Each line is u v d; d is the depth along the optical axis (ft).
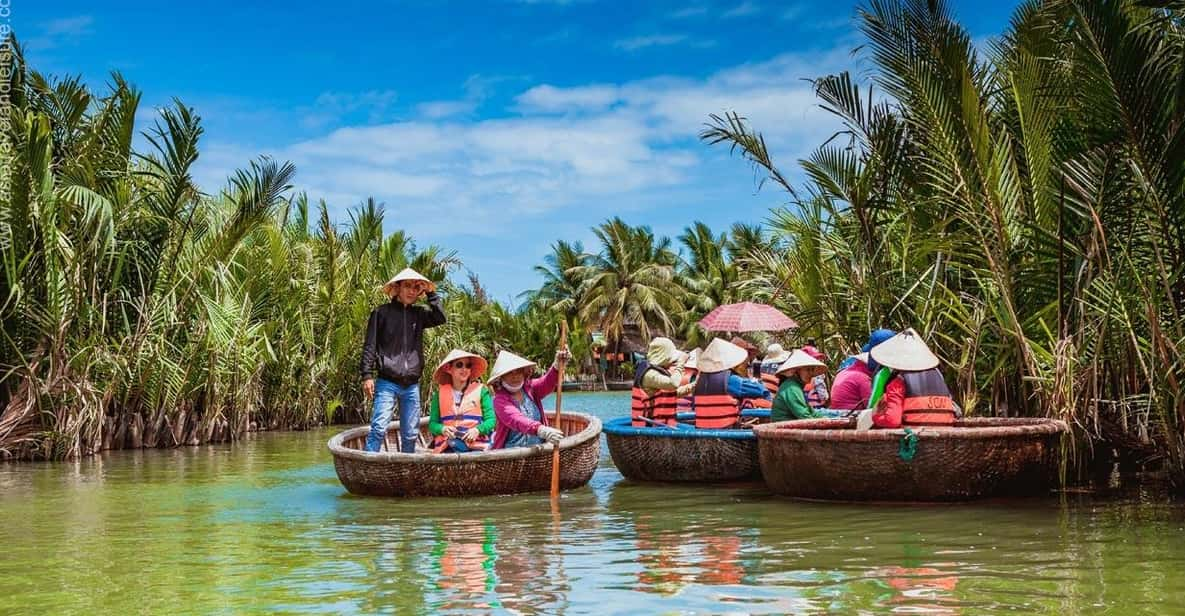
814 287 37.76
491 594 16.55
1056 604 15.24
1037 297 29.96
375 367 32.78
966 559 18.69
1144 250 27.91
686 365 39.63
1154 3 27.27
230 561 19.84
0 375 44.65
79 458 44.37
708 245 170.71
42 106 46.73
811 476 26.71
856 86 33.27
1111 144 27.27
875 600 15.66
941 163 31.45
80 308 45.62
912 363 26.32
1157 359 26.55
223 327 50.31
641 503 27.43
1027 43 33.22
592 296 172.96
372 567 18.95
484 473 28.94
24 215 43.01
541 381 31.99
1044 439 26.08
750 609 15.28
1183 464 26.71
